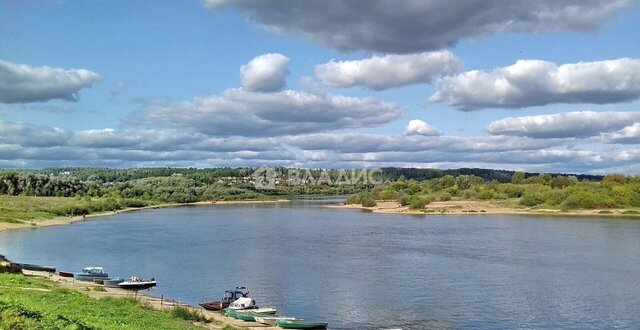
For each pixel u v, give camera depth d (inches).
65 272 3026.6
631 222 6594.5
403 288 2709.2
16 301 1422.2
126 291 2578.7
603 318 2176.4
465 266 3361.2
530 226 6131.9
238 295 2384.4
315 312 2241.6
